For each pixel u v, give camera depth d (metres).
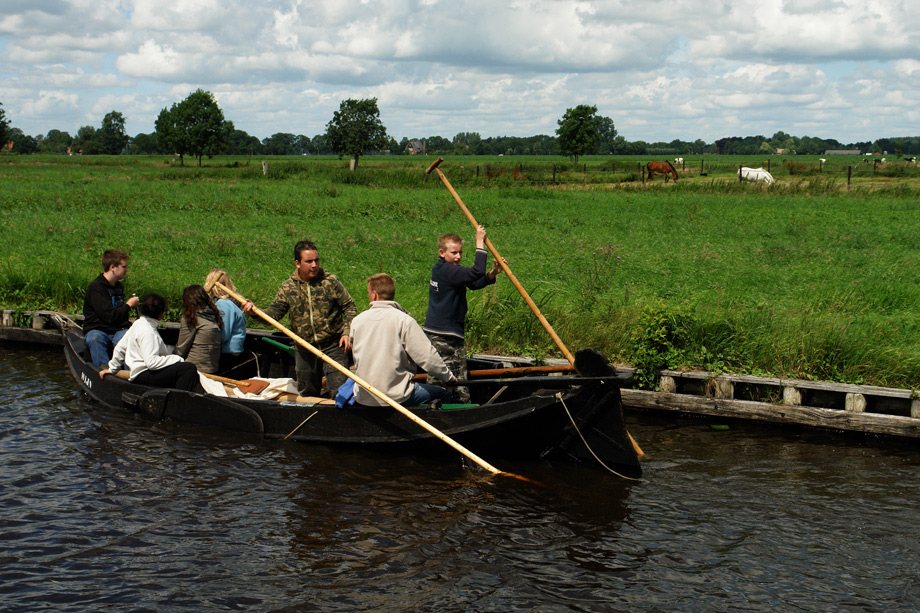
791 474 6.61
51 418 7.81
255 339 8.84
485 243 7.05
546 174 49.88
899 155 86.56
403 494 6.07
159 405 7.79
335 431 7.02
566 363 8.80
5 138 81.31
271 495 5.99
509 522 5.61
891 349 8.45
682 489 6.28
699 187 37.50
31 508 5.63
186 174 49.69
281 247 17.06
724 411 8.12
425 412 6.70
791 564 5.02
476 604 4.50
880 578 4.84
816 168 51.31
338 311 7.57
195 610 4.38
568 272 14.09
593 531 5.47
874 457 7.03
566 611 4.44
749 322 9.35
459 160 120.38
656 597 4.60
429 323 7.17
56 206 25.53
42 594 4.49
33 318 11.66
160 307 7.97
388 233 19.70
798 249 16.48
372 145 80.75
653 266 14.56
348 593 4.60
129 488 6.05
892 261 14.95
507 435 6.61
